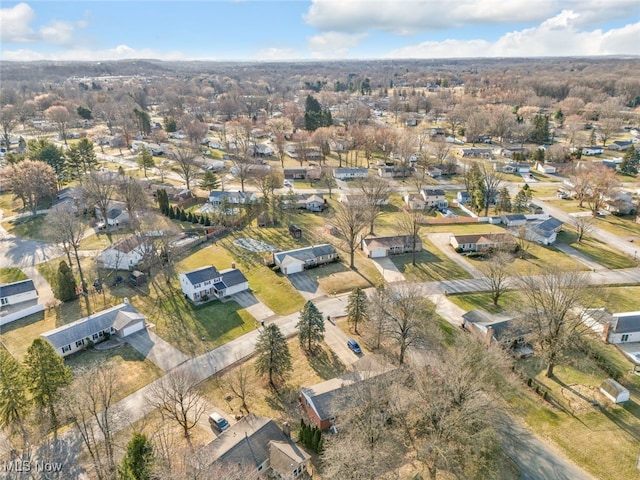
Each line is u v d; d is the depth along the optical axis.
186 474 34.38
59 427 44.66
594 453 41.28
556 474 39.00
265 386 50.72
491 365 44.06
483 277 77.25
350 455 33.66
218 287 69.19
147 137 185.88
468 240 88.06
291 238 93.88
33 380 42.81
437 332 54.59
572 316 56.81
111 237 92.12
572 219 105.62
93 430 43.91
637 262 83.00
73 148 128.25
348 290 72.50
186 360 55.06
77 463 40.47
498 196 118.69
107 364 50.31
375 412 39.88
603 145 178.00
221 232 95.50
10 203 110.62
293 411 46.91
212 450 37.97
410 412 42.16
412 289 56.44
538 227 94.00
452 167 146.75
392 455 38.50
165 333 60.41
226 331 61.06
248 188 129.00
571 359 54.81
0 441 43.28
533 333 53.91
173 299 69.00
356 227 82.06
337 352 56.72
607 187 109.12
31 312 65.06
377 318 55.19
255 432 40.03
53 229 79.00
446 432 37.12
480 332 57.06
